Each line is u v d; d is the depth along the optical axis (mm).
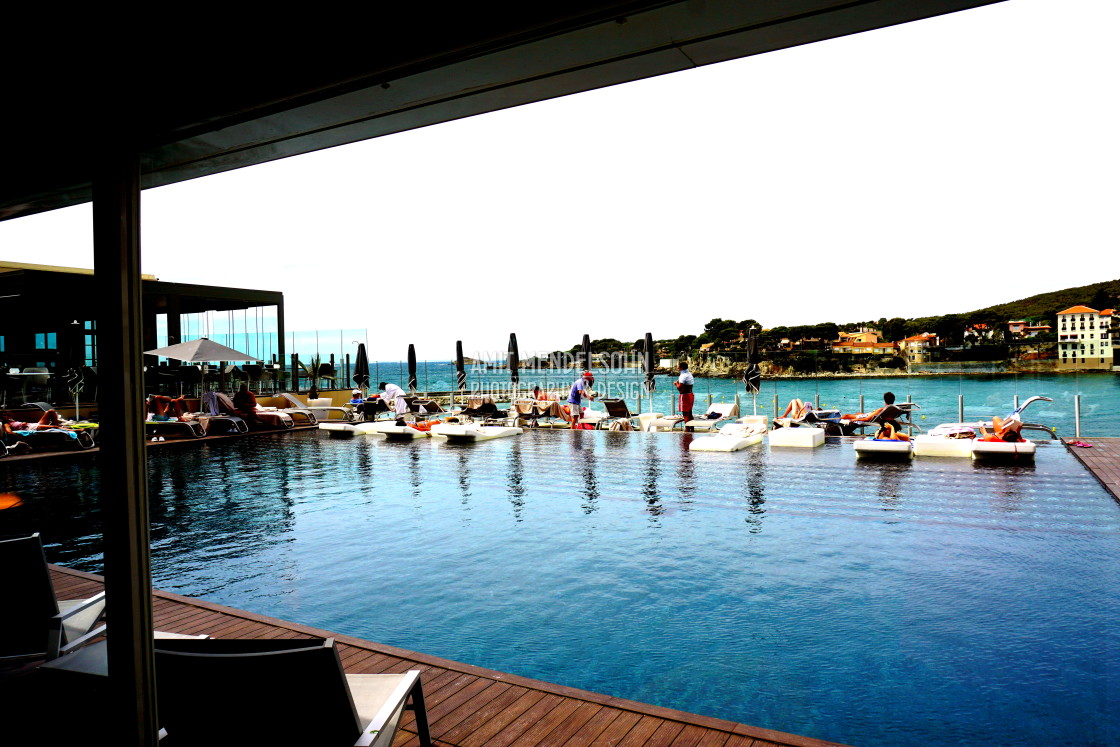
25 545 2920
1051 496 7516
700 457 11070
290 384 21672
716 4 1769
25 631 3039
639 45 2031
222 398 16641
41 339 20000
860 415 13797
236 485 9312
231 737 2027
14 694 2979
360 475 9992
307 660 1906
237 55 2455
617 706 3045
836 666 3588
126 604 1807
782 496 7879
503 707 3061
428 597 4809
